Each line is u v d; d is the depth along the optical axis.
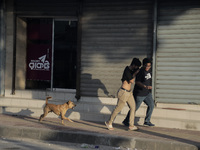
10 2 10.31
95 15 9.65
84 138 6.94
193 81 8.91
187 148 6.26
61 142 7.04
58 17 10.06
